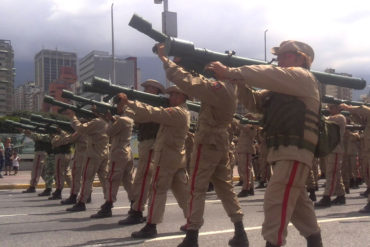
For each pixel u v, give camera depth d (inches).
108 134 254.8
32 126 415.2
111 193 255.0
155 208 195.0
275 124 120.8
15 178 626.8
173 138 193.6
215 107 158.4
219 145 165.6
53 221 241.1
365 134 296.5
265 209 121.1
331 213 264.8
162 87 219.8
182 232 207.6
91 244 181.5
